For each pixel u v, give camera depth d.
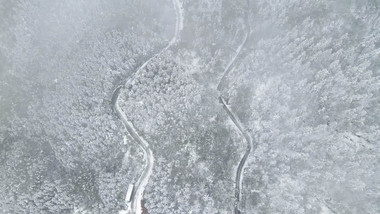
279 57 92.88
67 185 87.50
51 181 88.62
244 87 93.25
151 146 89.44
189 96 89.62
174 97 90.19
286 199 77.25
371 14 89.88
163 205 79.69
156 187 82.19
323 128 78.25
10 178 92.19
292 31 92.44
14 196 89.56
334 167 76.62
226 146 87.50
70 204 85.44
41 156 94.94
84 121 91.81
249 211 78.81
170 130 89.44
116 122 92.75
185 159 85.94
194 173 84.12
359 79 82.81
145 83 93.50
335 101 82.62
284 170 79.25
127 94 95.25
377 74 84.25
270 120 85.88
